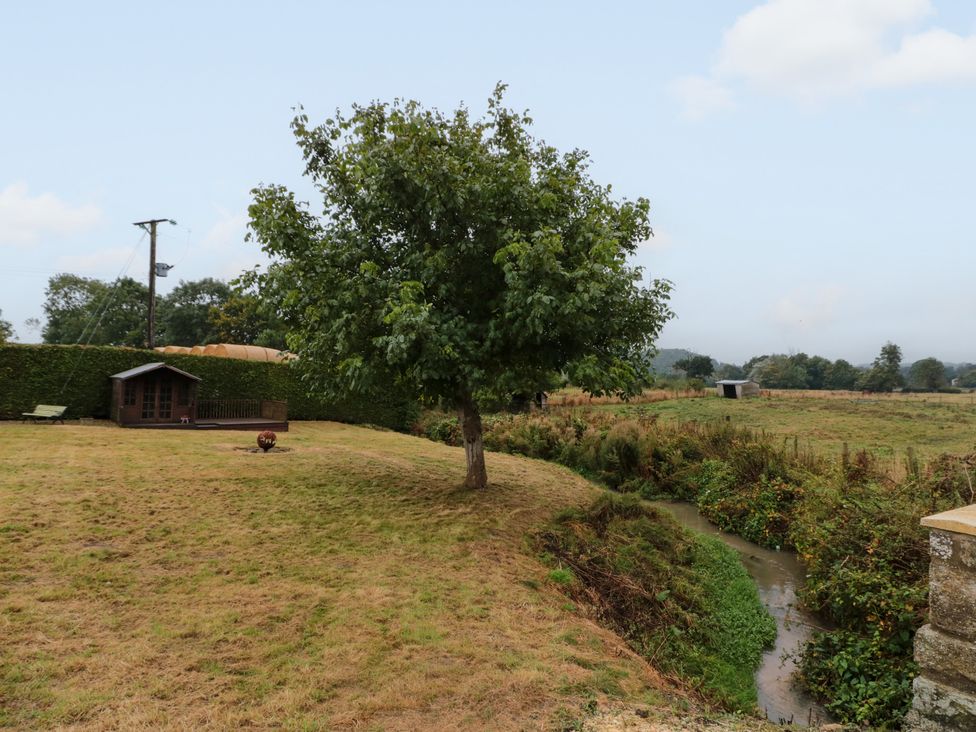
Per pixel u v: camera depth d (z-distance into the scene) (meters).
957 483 8.07
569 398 32.94
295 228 8.77
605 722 3.68
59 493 8.05
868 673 5.21
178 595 5.21
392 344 7.03
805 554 8.05
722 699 4.89
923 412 29.41
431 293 8.59
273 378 21.84
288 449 13.52
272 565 6.12
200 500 8.33
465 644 4.65
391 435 20.16
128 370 18.33
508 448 19.12
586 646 5.03
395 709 3.66
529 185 8.49
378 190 8.44
